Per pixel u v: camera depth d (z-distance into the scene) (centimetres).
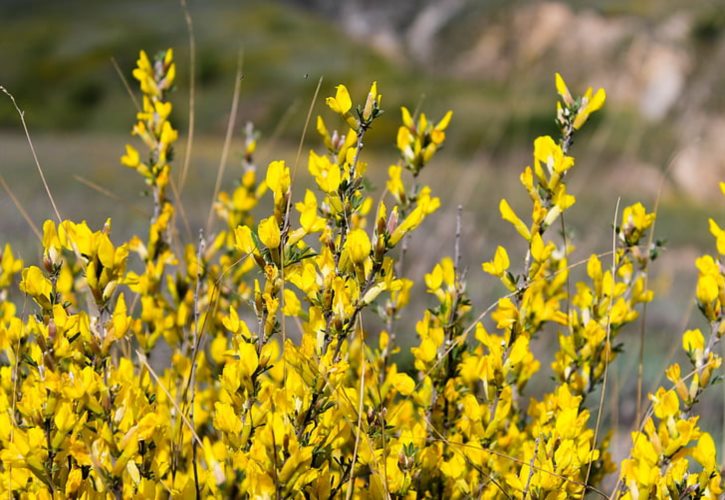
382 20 1959
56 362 104
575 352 116
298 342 170
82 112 1659
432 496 112
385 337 117
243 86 1588
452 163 494
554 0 1521
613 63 1339
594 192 674
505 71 1573
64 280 115
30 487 105
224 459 101
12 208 415
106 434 100
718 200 1050
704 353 109
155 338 120
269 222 101
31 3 2095
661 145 1076
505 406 110
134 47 1841
